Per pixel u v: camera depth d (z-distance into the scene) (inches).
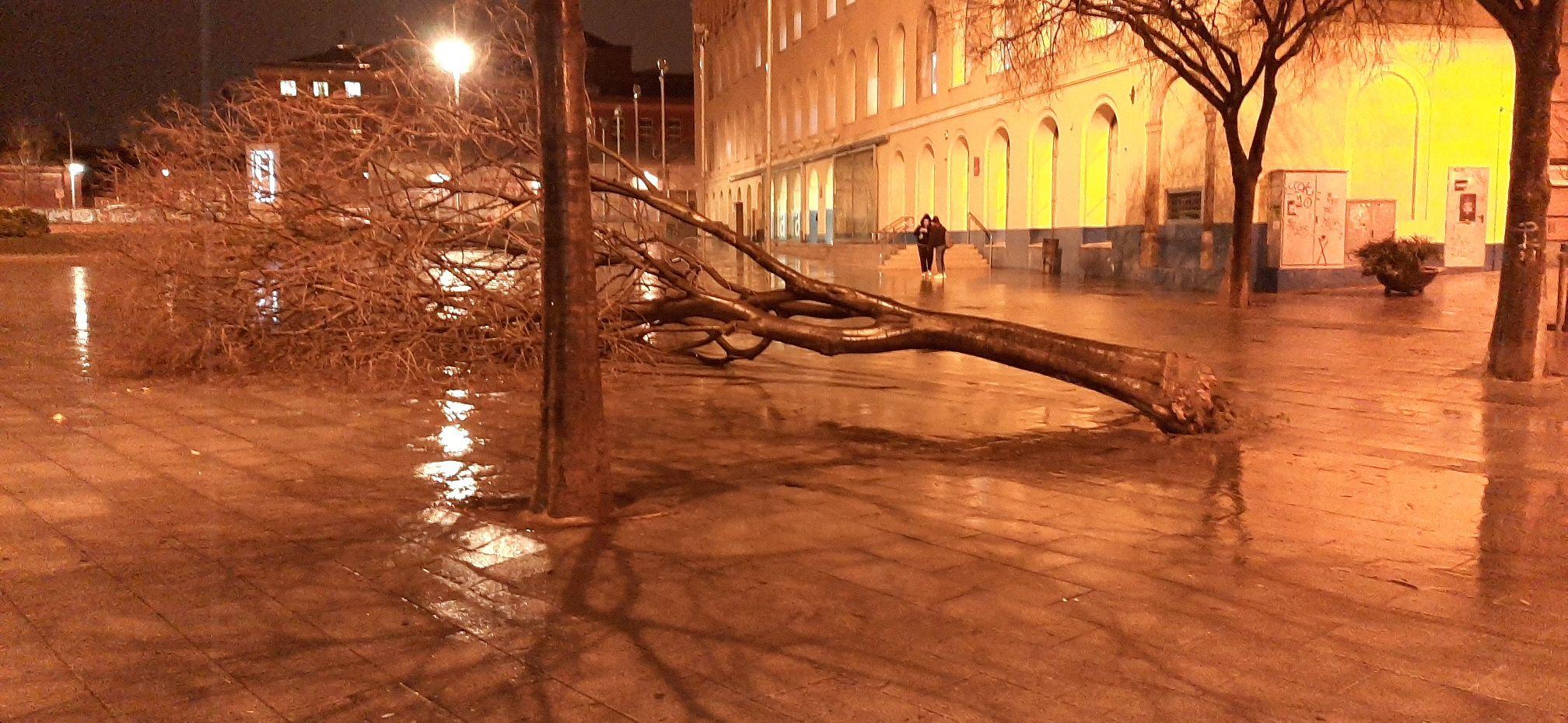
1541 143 417.1
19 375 437.4
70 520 233.0
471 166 403.5
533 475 277.6
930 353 537.0
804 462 295.4
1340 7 669.3
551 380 234.7
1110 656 163.3
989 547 217.8
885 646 167.0
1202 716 143.5
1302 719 142.6
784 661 161.5
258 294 428.1
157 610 180.4
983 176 1360.7
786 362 504.4
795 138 2107.5
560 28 222.1
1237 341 566.9
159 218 426.0
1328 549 218.4
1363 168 885.2
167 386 412.2
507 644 167.6
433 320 409.4
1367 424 350.0
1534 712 144.9
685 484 268.8
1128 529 231.9
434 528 229.3
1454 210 896.3
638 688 152.0
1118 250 1064.2
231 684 152.0
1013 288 977.5
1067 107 1151.0
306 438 320.5
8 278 1053.2
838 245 1683.1
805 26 2026.3
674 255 440.5
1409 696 149.9
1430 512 245.8
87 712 142.8
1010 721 142.3
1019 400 399.5
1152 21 821.2
